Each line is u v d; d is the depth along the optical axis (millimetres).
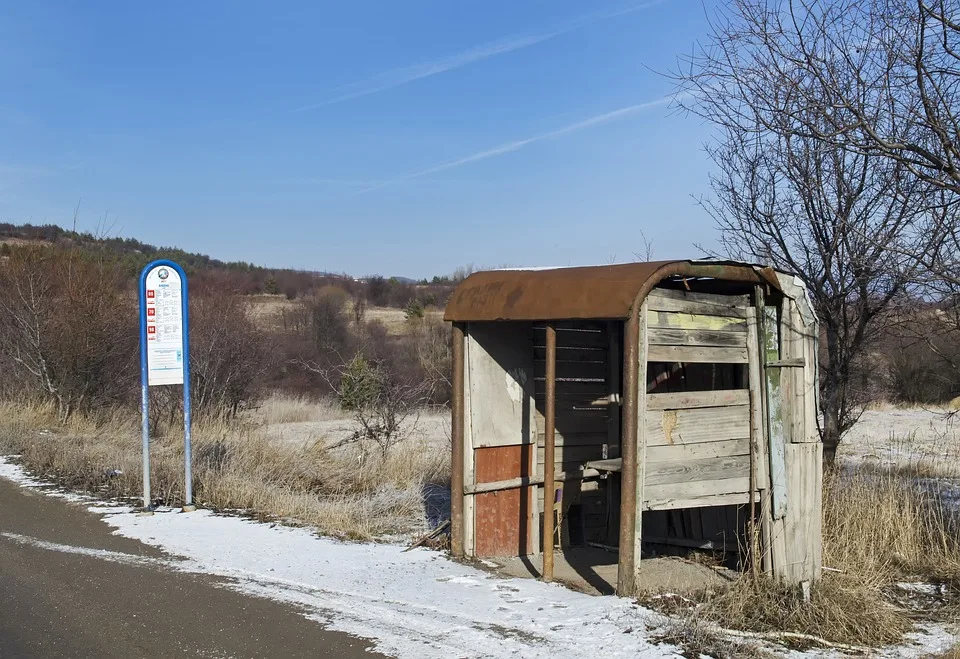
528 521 7387
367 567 6598
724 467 6117
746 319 6328
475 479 7000
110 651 4789
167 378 8836
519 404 7336
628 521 5727
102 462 10969
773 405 6305
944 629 5840
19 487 9875
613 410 7805
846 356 8109
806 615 5703
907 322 7875
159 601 5691
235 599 5742
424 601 5691
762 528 6234
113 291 17062
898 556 7289
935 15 5926
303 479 10766
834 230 7770
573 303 5898
